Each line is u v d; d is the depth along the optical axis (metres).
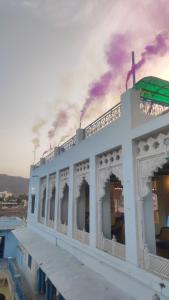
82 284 6.92
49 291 11.05
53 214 14.20
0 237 22.47
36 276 13.55
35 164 18.94
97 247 7.63
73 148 10.30
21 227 19.69
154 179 11.43
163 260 5.07
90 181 8.43
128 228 6.13
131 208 6.09
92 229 8.03
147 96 8.30
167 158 5.41
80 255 8.78
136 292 5.70
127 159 6.45
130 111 6.56
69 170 10.60
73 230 9.75
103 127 8.01
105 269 7.02
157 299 4.98
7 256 21.48
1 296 16.05
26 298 12.49
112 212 14.12
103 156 7.99
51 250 11.04
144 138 6.14
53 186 13.55
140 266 5.66
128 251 6.02
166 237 8.52
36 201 16.56
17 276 14.84
